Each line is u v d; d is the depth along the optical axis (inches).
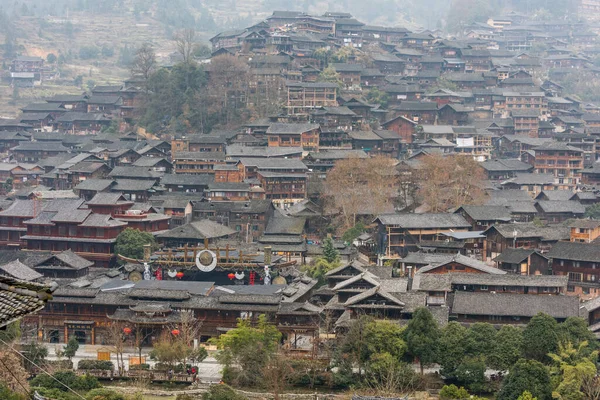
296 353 6072.8
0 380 4404.5
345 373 5620.1
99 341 6806.1
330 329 6481.3
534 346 5565.9
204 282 7391.7
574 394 4926.2
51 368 5644.7
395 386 5359.3
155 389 5585.6
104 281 7642.7
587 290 7347.4
